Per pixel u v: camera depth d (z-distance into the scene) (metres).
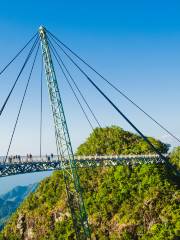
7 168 95.44
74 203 106.88
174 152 186.62
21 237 197.62
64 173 101.69
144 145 194.62
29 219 197.75
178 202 158.88
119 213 163.88
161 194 161.25
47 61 94.56
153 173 169.25
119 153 192.38
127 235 154.88
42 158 107.50
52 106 96.50
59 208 185.00
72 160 99.31
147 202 159.75
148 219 156.12
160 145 199.25
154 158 161.62
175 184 169.00
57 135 98.06
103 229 163.50
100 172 186.75
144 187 167.00
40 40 93.00
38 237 187.62
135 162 152.00
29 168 103.75
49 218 187.62
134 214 158.62
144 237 150.25
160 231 148.25
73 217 101.12
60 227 179.38
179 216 150.75
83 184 186.12
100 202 172.75
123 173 176.88
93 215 169.62
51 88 95.75
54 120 97.19
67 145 98.44
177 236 144.50
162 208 157.25
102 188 177.50
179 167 176.00
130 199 167.12
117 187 174.38
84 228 99.44
